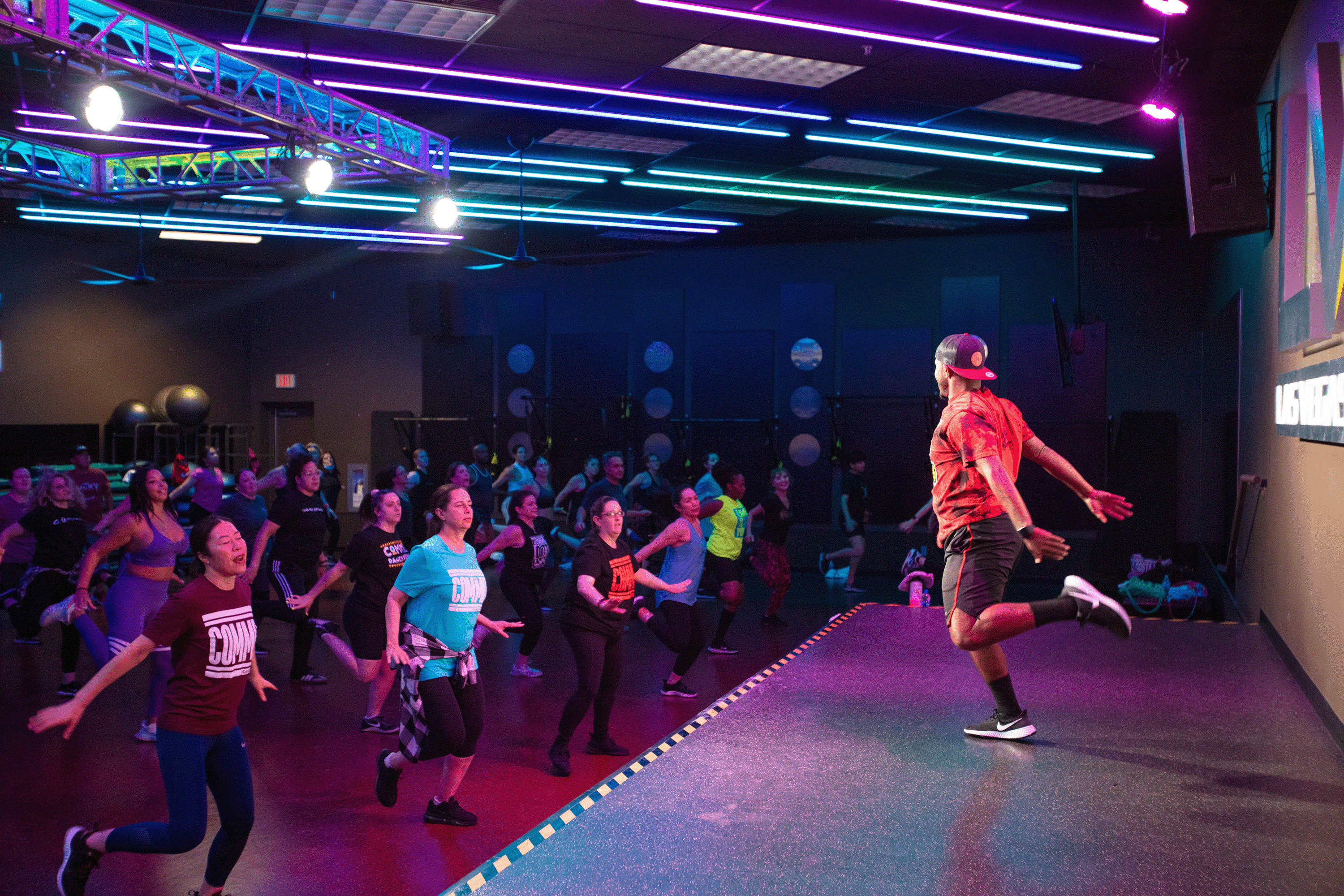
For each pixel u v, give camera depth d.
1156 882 2.35
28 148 8.99
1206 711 3.91
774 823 2.73
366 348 15.88
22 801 4.74
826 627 5.79
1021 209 11.38
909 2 5.57
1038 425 12.59
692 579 6.79
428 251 14.62
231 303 15.87
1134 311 12.26
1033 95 7.26
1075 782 3.06
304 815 4.58
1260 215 6.36
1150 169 9.45
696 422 14.24
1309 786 3.02
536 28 6.10
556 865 2.46
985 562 3.28
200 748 3.23
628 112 7.82
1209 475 11.02
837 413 13.55
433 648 4.22
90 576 5.55
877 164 9.36
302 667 7.18
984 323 12.85
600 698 5.49
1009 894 2.29
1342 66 4.34
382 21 6.07
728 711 3.93
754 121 8.04
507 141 8.73
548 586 10.17
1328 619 4.43
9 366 12.92
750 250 14.05
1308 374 4.84
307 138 7.15
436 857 4.08
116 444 14.02
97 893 3.75
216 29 6.32
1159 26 5.90
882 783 3.05
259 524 7.92
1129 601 10.45
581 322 14.91
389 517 5.87
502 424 15.29
